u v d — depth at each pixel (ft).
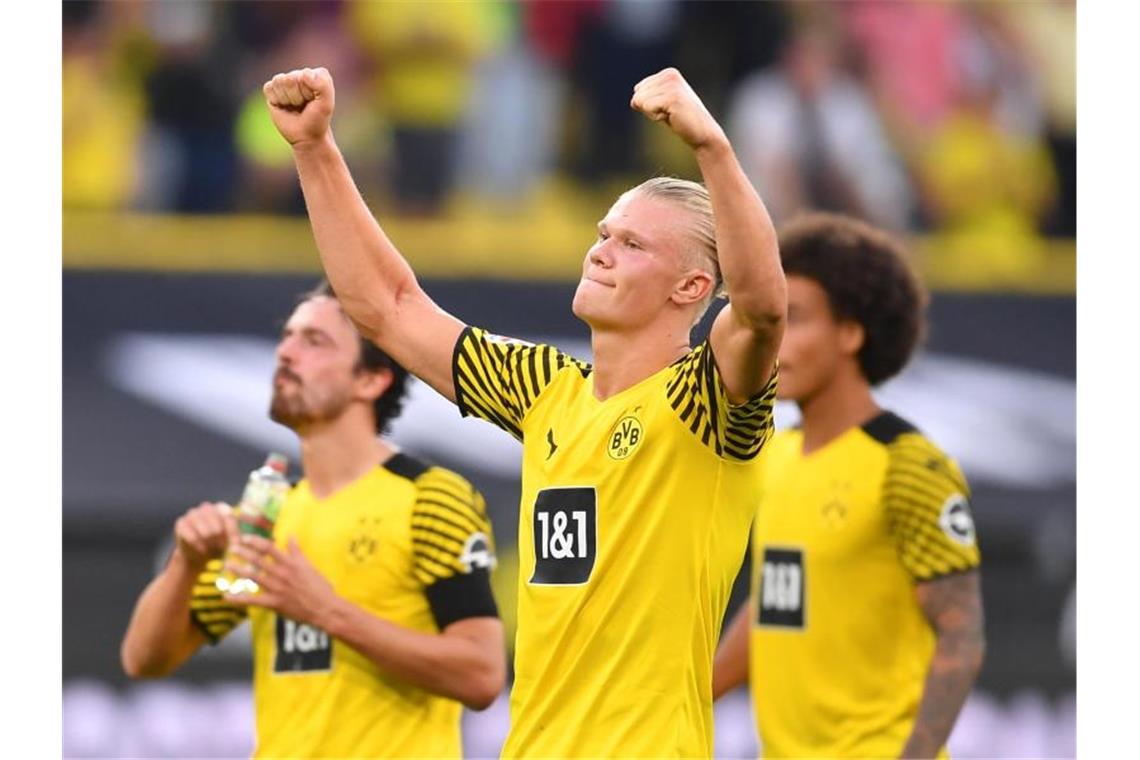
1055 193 135.33
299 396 60.85
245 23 129.90
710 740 46.01
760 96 132.87
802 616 63.31
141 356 106.83
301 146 47.60
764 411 43.57
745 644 67.62
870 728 61.57
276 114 47.52
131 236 111.55
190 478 103.40
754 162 131.64
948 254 127.85
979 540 105.29
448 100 131.03
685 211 45.44
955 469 61.57
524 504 46.73
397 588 59.72
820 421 64.44
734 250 40.55
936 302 115.03
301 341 61.36
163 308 108.68
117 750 94.12
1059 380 113.50
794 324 64.08
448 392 48.42
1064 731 99.96
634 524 44.24
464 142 130.82
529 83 132.67
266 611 60.95
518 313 111.96
